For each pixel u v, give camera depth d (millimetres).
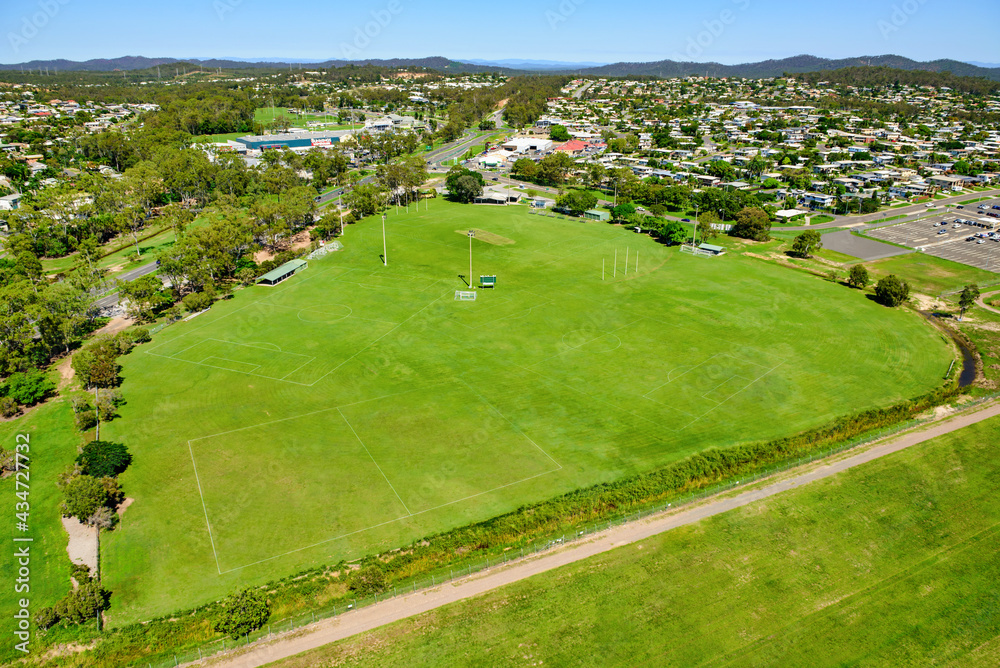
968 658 54344
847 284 151125
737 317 128125
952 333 124062
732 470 78938
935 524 70438
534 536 68625
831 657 54188
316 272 153875
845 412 93062
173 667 53344
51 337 107562
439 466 79750
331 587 61594
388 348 112188
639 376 103375
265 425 87938
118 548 65812
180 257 135750
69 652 54438
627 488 74500
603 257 169625
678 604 59438
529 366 106250
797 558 65312
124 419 89000
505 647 54875
